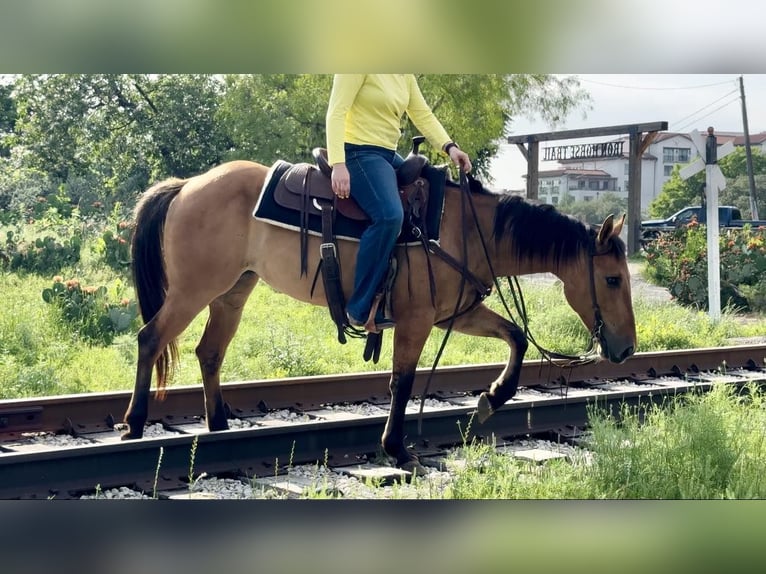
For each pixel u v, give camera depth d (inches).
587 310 217.6
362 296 203.9
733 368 368.5
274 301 512.1
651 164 2453.2
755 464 208.7
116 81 933.2
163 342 217.5
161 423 241.1
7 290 459.8
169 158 943.0
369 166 203.3
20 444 213.6
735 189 1903.3
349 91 200.5
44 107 929.5
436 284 211.3
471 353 396.8
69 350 347.6
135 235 224.7
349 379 276.4
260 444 210.7
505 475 193.6
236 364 337.7
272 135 687.1
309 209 208.7
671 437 217.3
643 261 895.7
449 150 216.5
